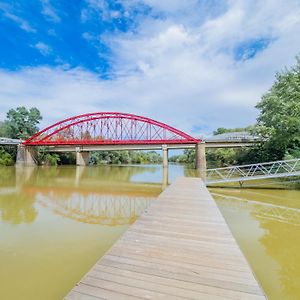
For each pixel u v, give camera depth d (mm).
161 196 10414
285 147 25266
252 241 7477
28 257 6102
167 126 51469
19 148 52875
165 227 5969
